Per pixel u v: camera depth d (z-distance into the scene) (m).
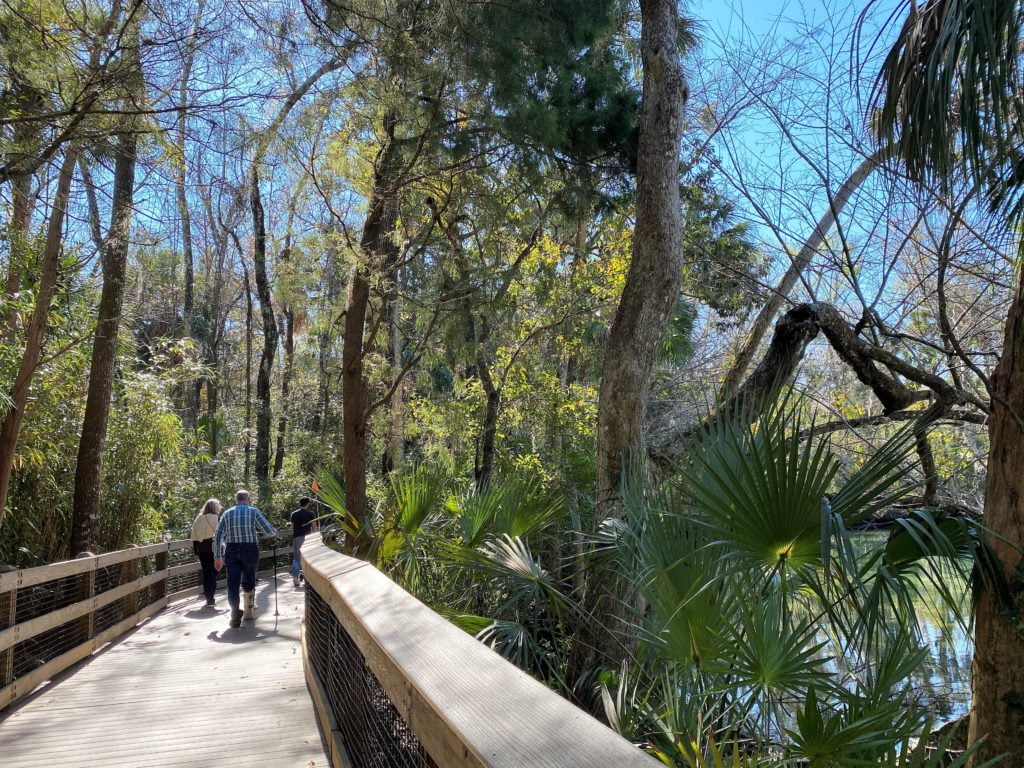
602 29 9.77
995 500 3.93
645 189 8.05
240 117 6.12
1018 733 3.80
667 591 4.05
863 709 3.42
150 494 12.73
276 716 5.61
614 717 4.02
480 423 14.66
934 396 7.00
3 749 5.04
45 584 7.12
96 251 8.73
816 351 10.03
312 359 31.31
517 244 13.80
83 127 5.95
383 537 7.66
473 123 11.56
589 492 11.44
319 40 6.39
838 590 3.87
